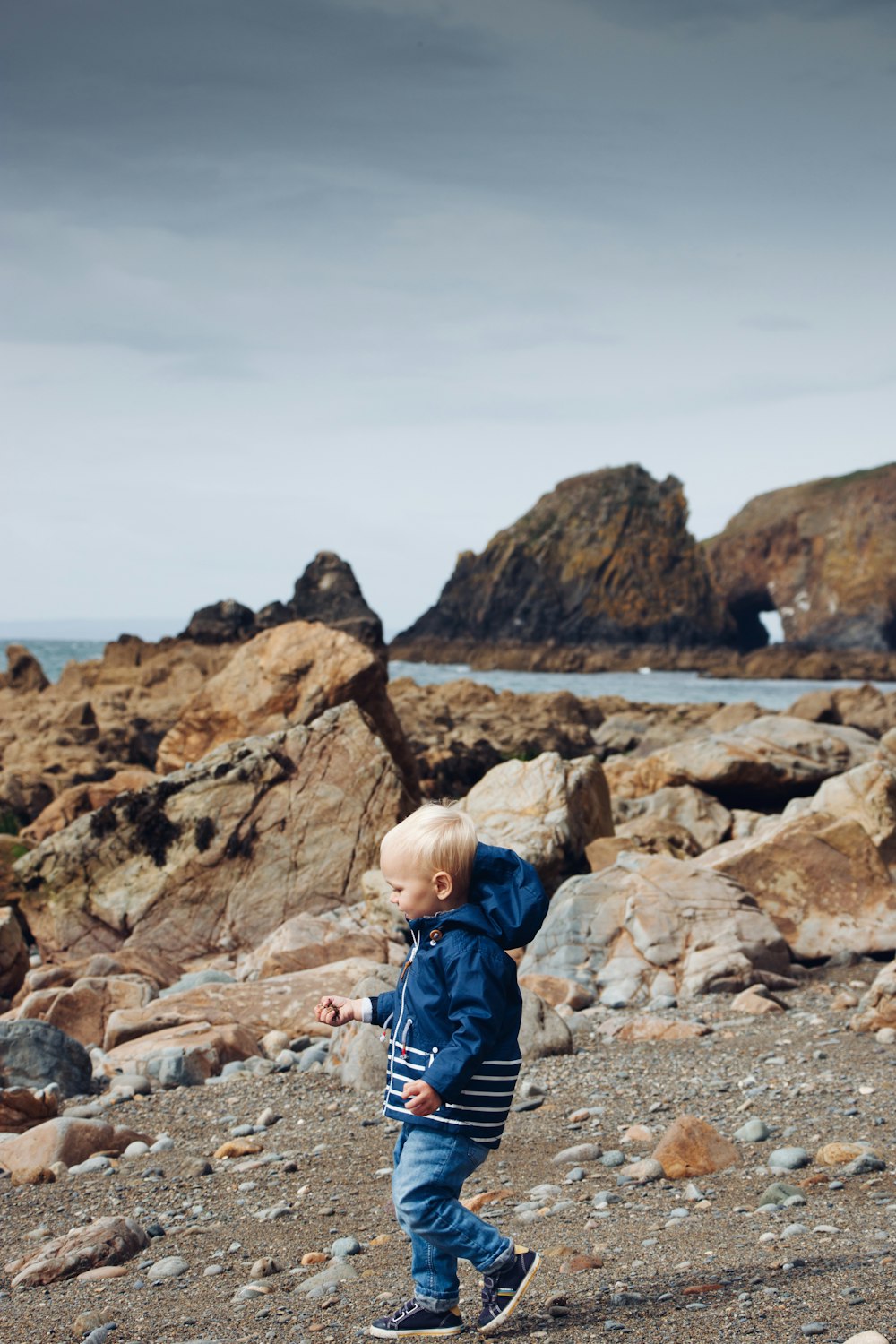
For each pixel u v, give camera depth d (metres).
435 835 3.24
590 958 9.11
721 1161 5.01
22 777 22.33
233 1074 7.28
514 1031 3.27
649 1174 4.89
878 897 9.85
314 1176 5.25
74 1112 6.55
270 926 11.21
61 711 31.14
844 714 40.53
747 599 166.25
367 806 11.84
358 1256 4.16
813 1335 2.93
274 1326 3.43
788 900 9.95
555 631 139.00
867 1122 5.47
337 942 9.59
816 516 157.88
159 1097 6.93
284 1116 6.37
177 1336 3.42
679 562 141.12
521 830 11.51
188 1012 8.11
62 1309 3.78
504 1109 3.23
